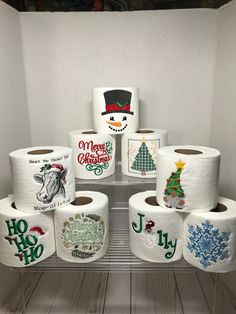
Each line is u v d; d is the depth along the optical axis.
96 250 0.68
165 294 0.90
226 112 0.85
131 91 0.77
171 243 0.65
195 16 0.89
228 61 0.83
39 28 0.91
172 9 0.90
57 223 0.66
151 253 0.66
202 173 0.60
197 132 0.97
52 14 0.90
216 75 0.91
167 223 0.64
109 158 0.79
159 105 0.95
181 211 0.63
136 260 0.72
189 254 0.65
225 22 0.84
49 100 0.96
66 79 0.95
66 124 0.98
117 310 0.84
